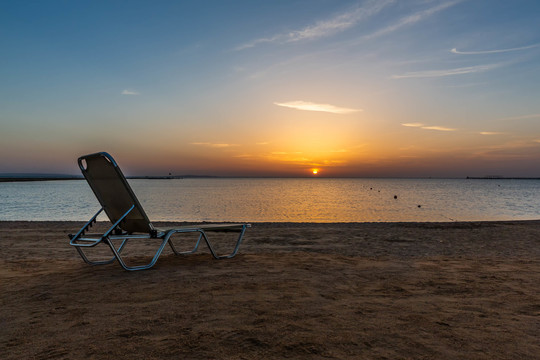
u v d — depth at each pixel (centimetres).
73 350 224
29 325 270
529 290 371
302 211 2688
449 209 2953
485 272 460
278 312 290
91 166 481
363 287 381
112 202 502
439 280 414
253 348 223
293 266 487
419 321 274
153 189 8356
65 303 322
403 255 675
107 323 270
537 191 7881
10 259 617
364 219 2112
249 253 644
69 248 750
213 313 289
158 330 254
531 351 222
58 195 5097
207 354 215
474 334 249
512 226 1209
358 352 218
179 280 401
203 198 4528
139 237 471
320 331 251
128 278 413
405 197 5069
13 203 3381
